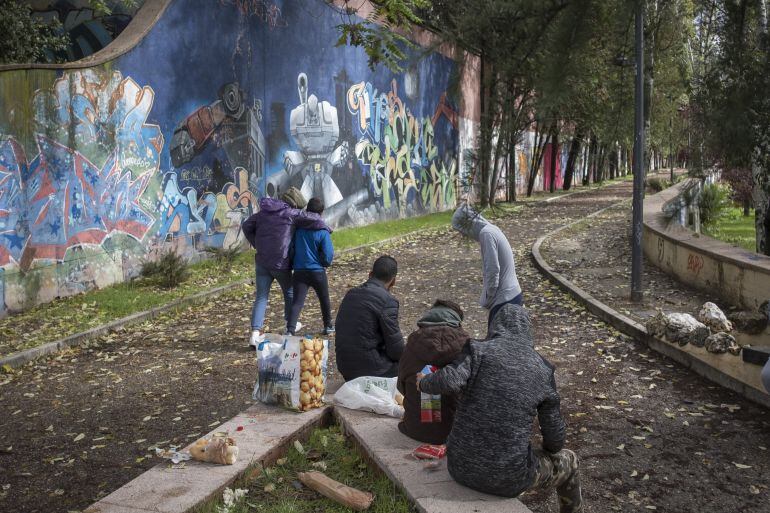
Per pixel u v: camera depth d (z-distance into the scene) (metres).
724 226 21.09
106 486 4.45
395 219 24.14
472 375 3.41
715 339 6.43
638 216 9.49
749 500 4.16
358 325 5.48
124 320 9.05
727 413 5.56
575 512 3.66
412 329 8.80
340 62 19.98
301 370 5.17
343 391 5.28
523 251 16.02
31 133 10.03
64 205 10.64
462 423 3.50
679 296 10.05
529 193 35.97
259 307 7.95
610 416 5.55
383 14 5.62
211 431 4.98
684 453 4.83
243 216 15.70
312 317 9.50
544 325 8.77
